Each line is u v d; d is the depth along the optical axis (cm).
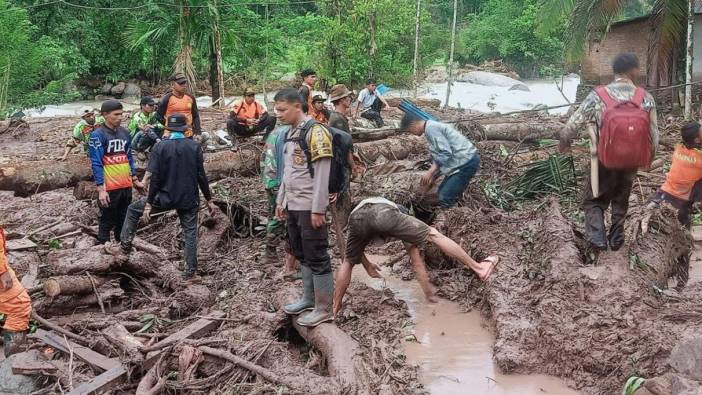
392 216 538
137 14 3184
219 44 2109
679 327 464
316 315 504
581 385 443
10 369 486
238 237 798
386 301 587
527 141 1302
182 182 639
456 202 737
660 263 561
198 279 646
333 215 656
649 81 1712
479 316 573
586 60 2112
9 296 510
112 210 744
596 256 575
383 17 2736
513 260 594
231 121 1035
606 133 529
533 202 833
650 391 392
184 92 949
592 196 578
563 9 1510
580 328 472
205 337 518
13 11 2359
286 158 497
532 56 3900
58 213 950
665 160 1119
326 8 2886
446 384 452
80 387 446
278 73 3231
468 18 4809
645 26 1917
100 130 718
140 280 654
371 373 445
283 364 466
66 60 3094
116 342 498
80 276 593
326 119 802
